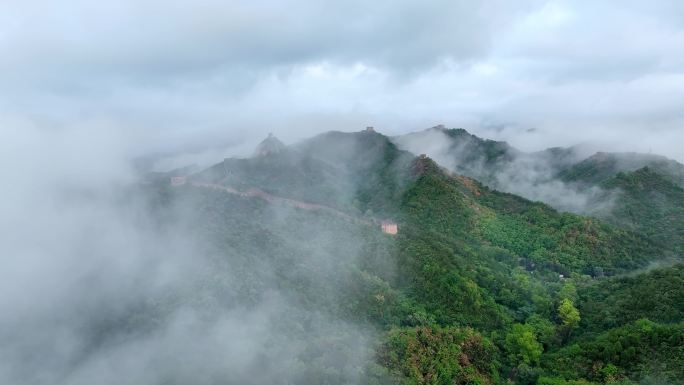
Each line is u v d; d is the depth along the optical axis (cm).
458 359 8631
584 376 8425
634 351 8469
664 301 10231
